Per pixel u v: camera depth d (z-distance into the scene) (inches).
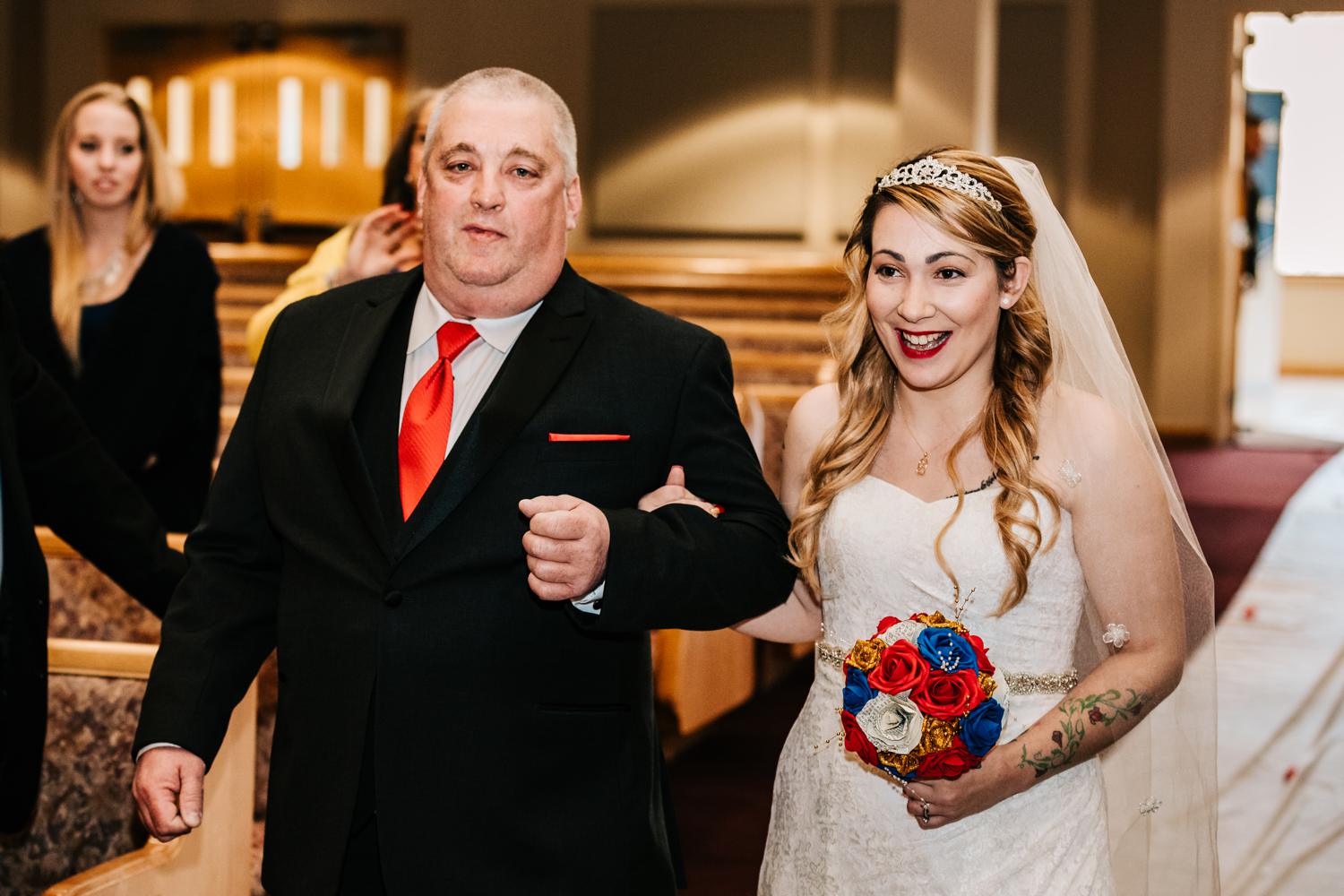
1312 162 681.6
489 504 70.2
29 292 133.0
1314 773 159.3
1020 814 73.0
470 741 69.1
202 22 376.2
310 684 70.5
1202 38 422.6
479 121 70.7
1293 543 297.1
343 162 377.7
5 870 97.6
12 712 81.5
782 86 387.9
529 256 71.2
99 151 132.0
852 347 77.6
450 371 72.7
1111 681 71.1
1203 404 443.5
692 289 311.6
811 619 83.3
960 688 65.1
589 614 68.1
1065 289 77.2
